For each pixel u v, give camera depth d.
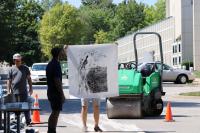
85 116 16.05
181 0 79.94
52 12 126.06
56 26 125.12
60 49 14.38
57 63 14.32
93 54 15.74
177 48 81.81
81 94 15.74
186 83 49.91
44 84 53.94
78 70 15.77
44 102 30.06
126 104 19.75
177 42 81.81
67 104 28.19
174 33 83.94
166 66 49.88
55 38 125.12
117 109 19.77
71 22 127.19
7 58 42.88
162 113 22.05
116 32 164.12
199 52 76.06
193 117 20.73
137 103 19.72
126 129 16.81
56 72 14.21
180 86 46.47
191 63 76.25
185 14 79.81
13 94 16.91
